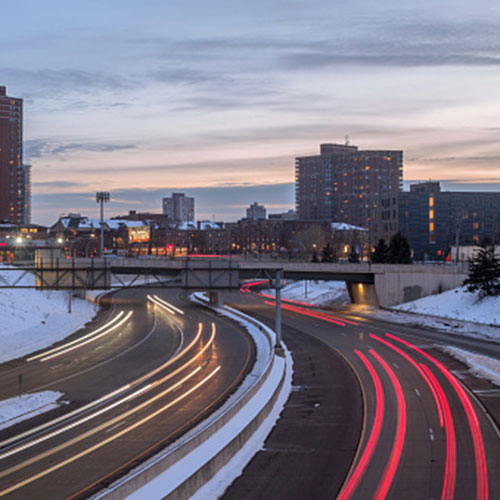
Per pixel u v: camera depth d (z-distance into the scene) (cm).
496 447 3027
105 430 3475
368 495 2445
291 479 2625
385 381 4659
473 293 9050
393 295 10094
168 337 7394
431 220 16838
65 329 8088
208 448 2773
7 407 4006
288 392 4338
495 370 4994
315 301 12244
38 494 2511
